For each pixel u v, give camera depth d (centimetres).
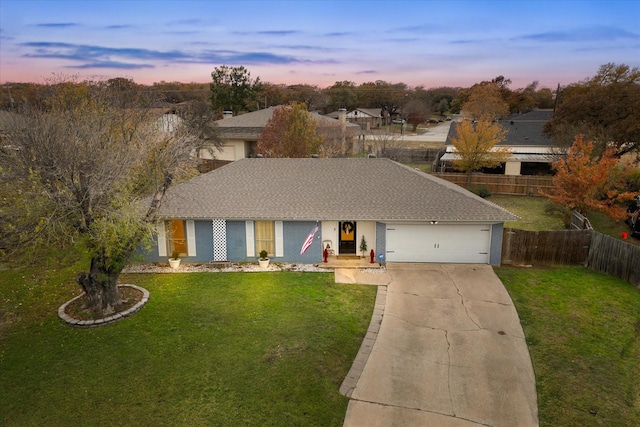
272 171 2395
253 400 1157
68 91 3288
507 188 3722
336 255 2184
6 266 2038
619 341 1458
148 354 1352
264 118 4459
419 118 9112
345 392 1202
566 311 1648
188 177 2314
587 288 1844
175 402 1148
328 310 1645
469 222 2050
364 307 1680
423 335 1488
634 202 2738
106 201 1487
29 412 1114
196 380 1232
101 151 1636
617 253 1945
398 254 2125
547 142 4272
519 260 2125
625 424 1095
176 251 2119
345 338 1461
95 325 1512
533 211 3105
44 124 1725
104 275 1570
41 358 1334
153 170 1742
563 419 1110
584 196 2506
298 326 1524
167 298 1734
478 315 1622
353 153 4794
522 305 1695
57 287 1852
